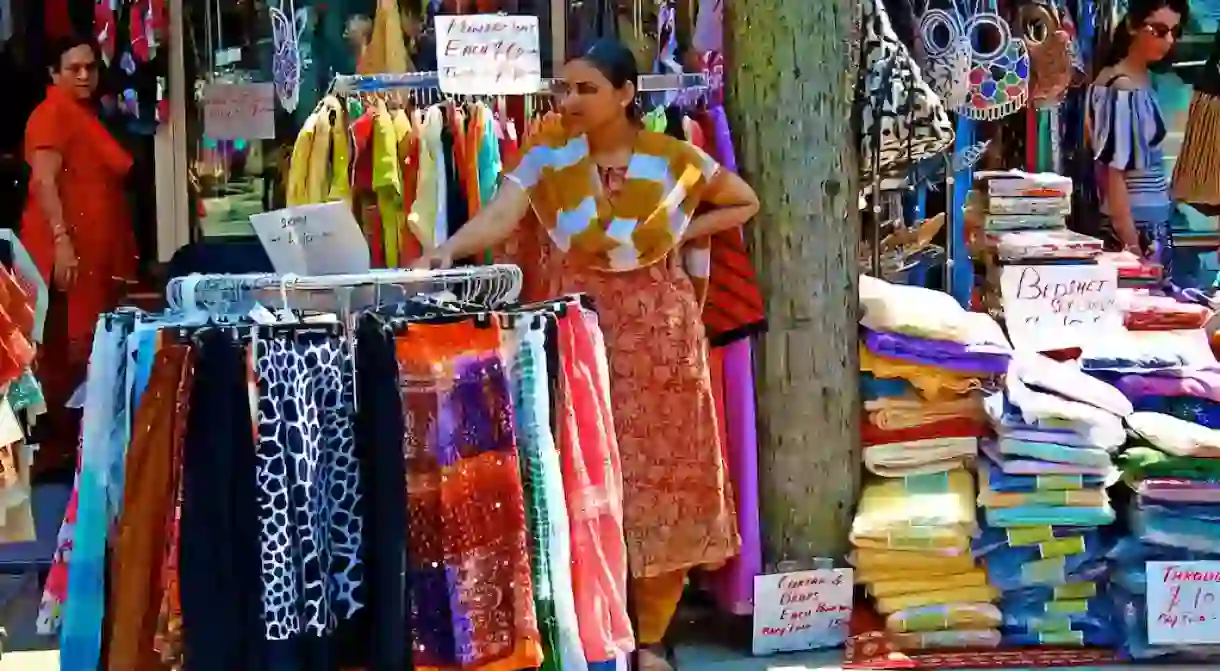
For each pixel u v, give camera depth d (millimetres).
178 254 3779
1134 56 5270
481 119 3740
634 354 3521
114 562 2461
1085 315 4180
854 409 3920
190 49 5094
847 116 3871
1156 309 4230
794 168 3816
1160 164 5348
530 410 2652
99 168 5016
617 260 3482
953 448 3859
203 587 2369
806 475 3883
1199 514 3629
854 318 3908
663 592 3725
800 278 3840
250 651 2385
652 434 3535
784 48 3793
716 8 4207
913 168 4930
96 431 2479
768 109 3814
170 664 2412
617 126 3541
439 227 3689
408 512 2518
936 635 3705
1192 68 5551
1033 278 4191
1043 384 3758
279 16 4945
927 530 3691
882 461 3865
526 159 3531
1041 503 3648
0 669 3602
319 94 5074
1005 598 3740
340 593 2490
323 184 3725
